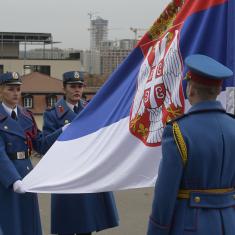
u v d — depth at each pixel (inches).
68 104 226.8
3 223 193.9
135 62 160.7
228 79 138.9
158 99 148.9
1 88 204.2
